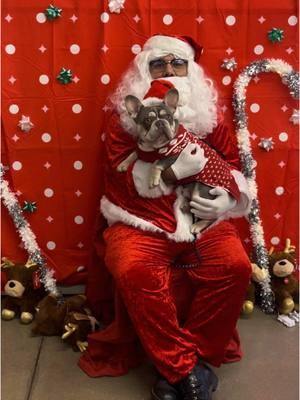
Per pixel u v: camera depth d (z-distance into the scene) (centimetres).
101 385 177
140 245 171
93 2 201
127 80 191
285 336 202
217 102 204
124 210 180
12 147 212
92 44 204
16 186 216
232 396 171
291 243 227
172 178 168
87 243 223
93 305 207
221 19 205
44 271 215
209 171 170
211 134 189
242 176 186
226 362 187
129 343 183
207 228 175
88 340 186
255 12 205
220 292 169
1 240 220
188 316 176
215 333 172
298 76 208
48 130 211
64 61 205
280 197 222
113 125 185
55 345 198
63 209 219
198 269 174
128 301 164
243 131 211
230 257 170
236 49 208
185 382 163
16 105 208
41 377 180
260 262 215
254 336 202
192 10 203
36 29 202
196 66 189
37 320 203
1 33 201
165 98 160
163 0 202
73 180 216
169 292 168
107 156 188
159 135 158
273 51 209
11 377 180
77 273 225
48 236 222
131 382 179
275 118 215
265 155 218
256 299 222
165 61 187
